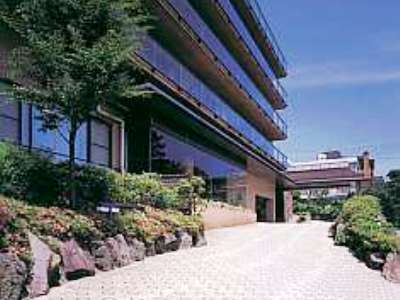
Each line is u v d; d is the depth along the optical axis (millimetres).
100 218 14945
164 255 17406
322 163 75250
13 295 9891
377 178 70188
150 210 19656
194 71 36531
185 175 25984
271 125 53875
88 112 15141
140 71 21188
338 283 13633
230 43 42688
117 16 15156
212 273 14102
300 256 18609
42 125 16359
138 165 25750
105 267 13773
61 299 10414
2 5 15258
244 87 42562
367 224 18875
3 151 14289
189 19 30078
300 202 76188
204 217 28438
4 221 10508
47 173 15031
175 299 10938
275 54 54500
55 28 14773
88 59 14148
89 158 22578
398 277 14141
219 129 34406
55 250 11844
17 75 15188
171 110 27438
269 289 12391
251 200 47906
